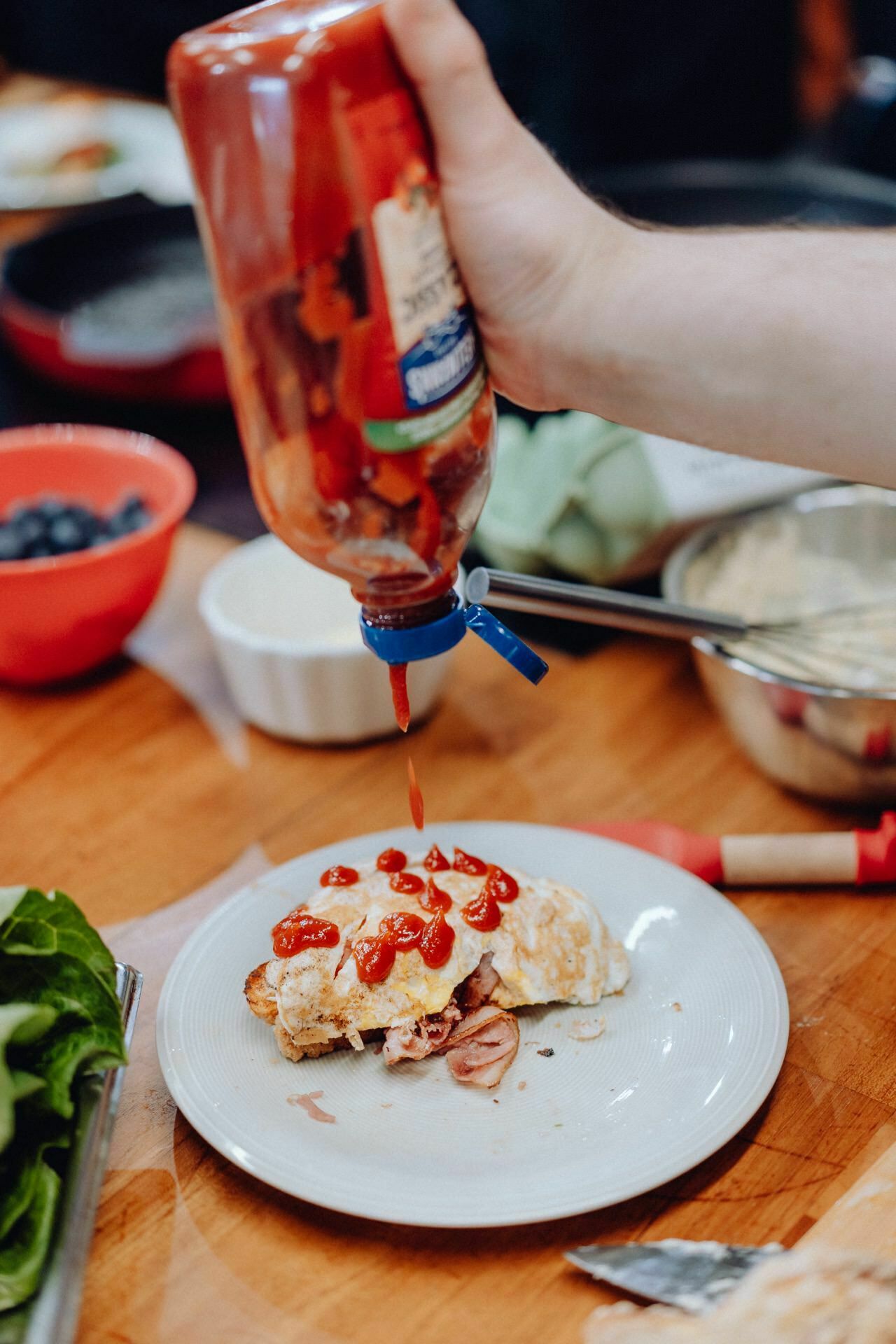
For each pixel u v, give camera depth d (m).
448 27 0.81
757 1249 0.89
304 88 0.75
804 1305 0.84
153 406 2.41
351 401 0.83
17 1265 0.85
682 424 1.02
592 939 1.13
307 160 0.76
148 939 1.27
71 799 1.52
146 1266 0.93
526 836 1.29
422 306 0.83
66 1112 0.91
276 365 0.82
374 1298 0.90
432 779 1.51
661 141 3.40
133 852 1.41
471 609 1.00
